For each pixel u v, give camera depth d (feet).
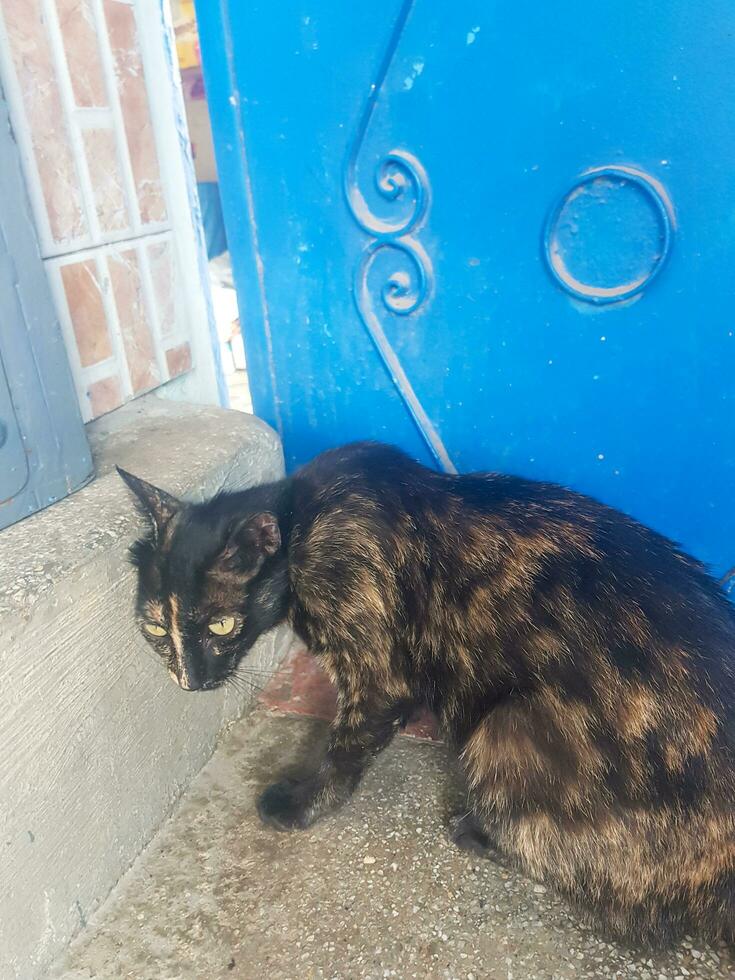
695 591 1.64
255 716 2.20
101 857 1.68
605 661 1.54
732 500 2.09
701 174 1.79
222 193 2.19
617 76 1.76
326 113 2.02
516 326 2.09
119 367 2.17
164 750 1.86
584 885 1.58
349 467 1.85
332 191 2.10
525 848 1.62
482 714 1.68
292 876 1.75
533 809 1.58
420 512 1.75
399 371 2.26
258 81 2.03
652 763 1.48
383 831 1.85
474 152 1.94
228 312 4.36
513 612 1.63
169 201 2.29
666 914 1.53
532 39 1.79
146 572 1.61
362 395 2.34
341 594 1.70
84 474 1.82
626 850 1.51
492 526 1.72
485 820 1.70
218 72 2.05
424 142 1.97
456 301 2.11
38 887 1.53
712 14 1.66
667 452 2.09
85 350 2.03
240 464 2.10
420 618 1.72
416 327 2.19
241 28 1.98
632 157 1.82
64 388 1.73
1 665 1.38
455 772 2.01
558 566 1.65
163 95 2.18
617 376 2.05
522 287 2.04
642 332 1.98
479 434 2.26
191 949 1.61
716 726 1.48
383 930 1.63
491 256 2.03
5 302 1.56
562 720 1.55
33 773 1.48
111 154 2.03
